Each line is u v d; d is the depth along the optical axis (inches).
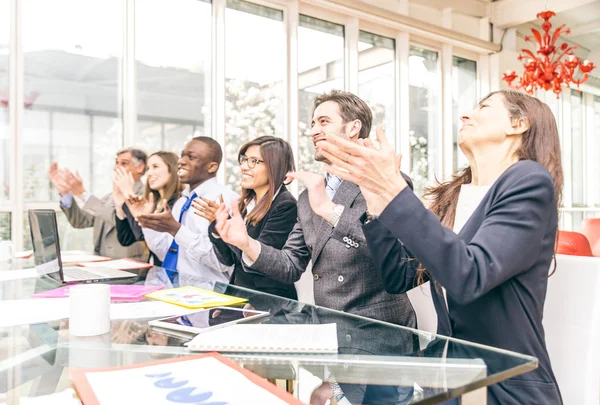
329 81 135.6
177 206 107.2
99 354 26.5
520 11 174.1
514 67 184.5
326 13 133.3
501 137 39.4
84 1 97.9
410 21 145.1
